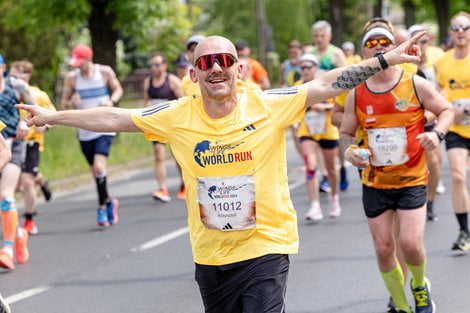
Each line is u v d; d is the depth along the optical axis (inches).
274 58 1931.6
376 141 297.9
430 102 294.4
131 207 608.7
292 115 225.3
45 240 497.0
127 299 358.0
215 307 231.0
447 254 411.5
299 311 330.0
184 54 618.8
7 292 377.4
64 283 390.3
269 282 222.8
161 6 1016.9
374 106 296.7
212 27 2005.4
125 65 2028.8
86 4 964.0
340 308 331.9
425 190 299.3
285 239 226.8
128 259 434.9
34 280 398.0
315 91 225.0
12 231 417.7
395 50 223.5
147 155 947.3
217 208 224.5
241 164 223.3
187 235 490.6
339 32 1275.8
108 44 1020.5
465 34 430.3
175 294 362.0
